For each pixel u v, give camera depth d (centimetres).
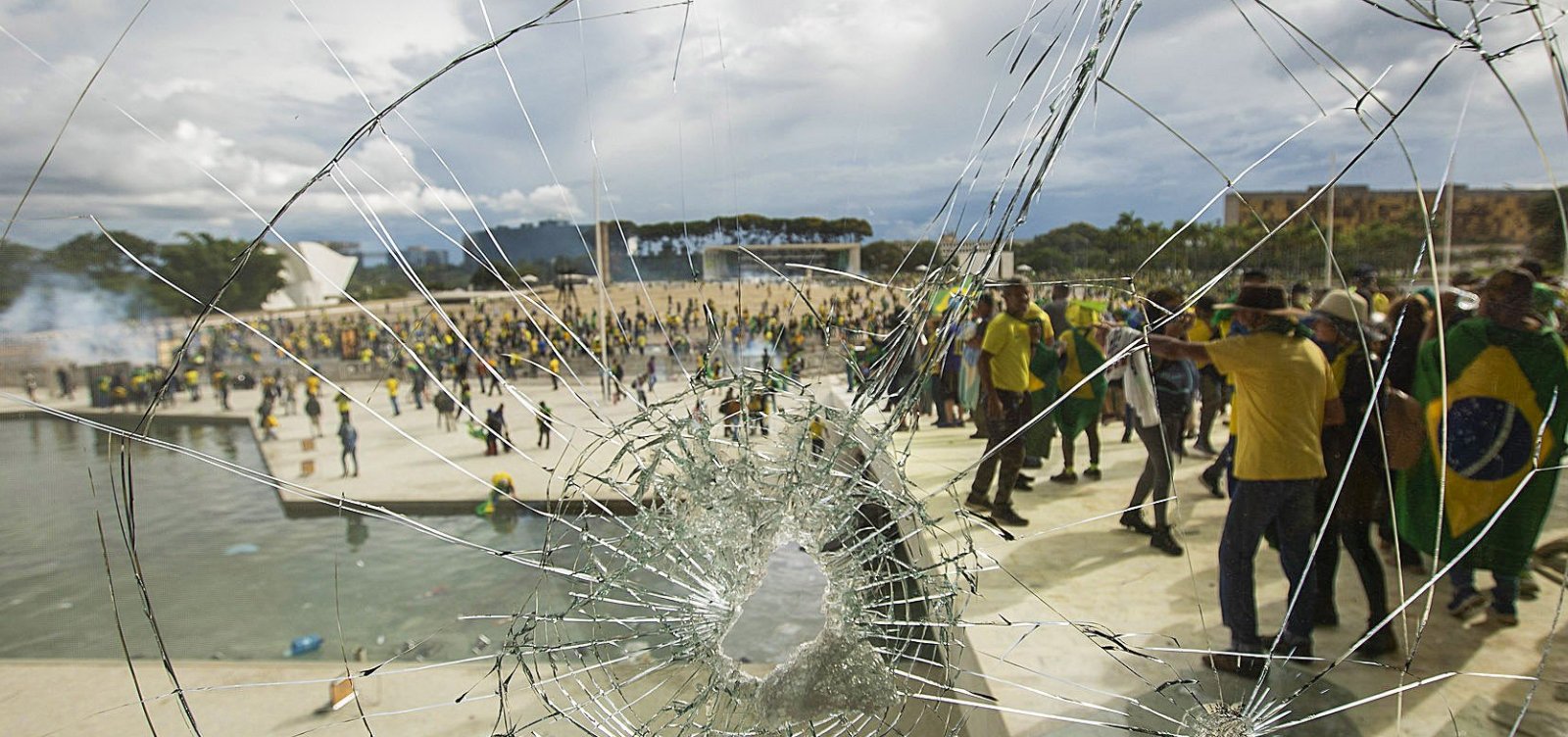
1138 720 175
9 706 267
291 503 747
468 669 274
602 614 189
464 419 1104
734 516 187
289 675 281
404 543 605
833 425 182
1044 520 270
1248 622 187
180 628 470
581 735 207
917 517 174
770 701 180
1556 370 162
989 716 184
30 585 580
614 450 202
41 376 1475
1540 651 167
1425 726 158
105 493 868
